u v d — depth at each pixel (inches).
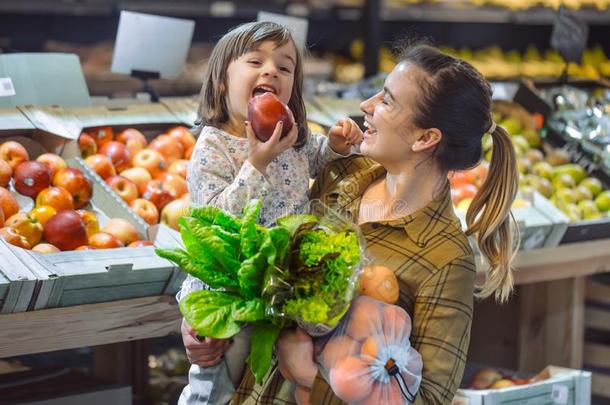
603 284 138.7
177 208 106.9
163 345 146.6
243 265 61.1
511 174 73.9
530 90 155.3
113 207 104.5
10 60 117.6
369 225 71.1
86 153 113.7
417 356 65.4
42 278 83.9
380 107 70.4
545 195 138.9
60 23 250.2
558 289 128.4
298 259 61.1
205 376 70.8
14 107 113.4
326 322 61.6
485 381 114.8
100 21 253.9
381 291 65.7
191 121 123.9
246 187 69.9
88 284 87.2
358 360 63.1
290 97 80.9
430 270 68.4
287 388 68.8
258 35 76.6
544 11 248.1
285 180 78.6
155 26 129.0
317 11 248.7
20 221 94.3
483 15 245.4
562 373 110.6
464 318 68.1
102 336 89.7
